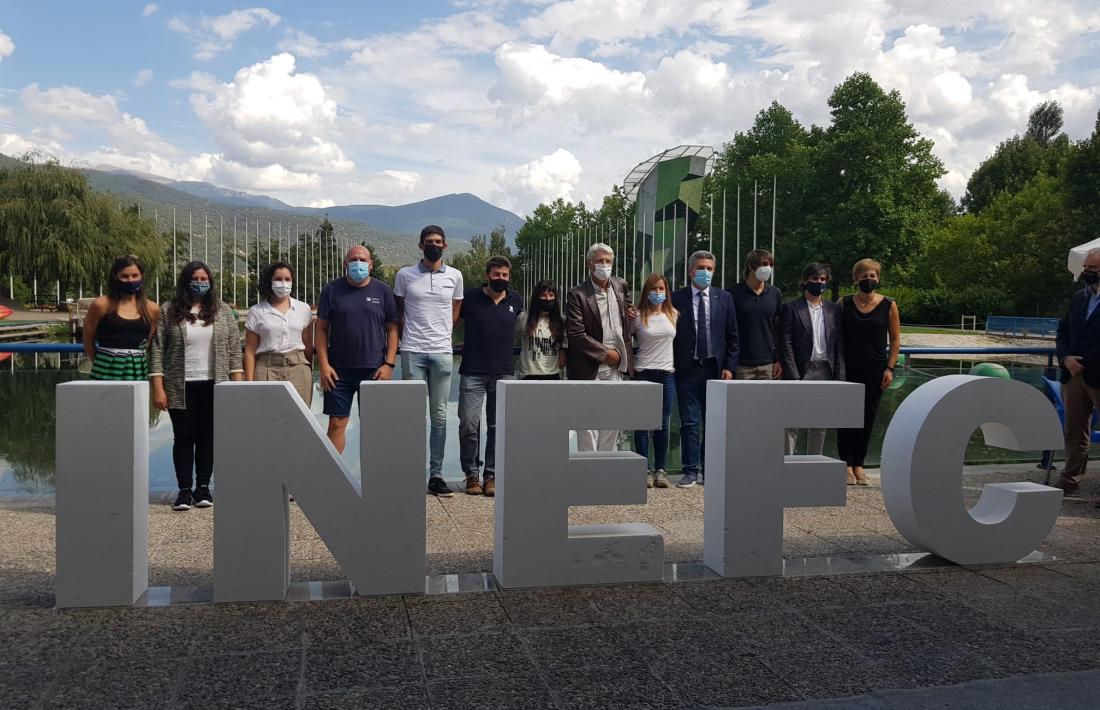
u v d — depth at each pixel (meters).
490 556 4.50
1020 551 4.50
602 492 3.93
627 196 48.50
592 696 2.71
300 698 2.64
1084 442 6.48
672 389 6.70
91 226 39.78
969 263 57.78
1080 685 2.87
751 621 3.48
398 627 3.32
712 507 4.25
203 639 3.15
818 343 6.73
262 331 5.91
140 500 3.59
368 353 6.04
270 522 3.58
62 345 6.84
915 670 2.98
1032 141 78.50
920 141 48.22
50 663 2.90
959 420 4.36
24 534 4.74
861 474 6.88
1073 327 6.35
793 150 54.34
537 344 6.34
